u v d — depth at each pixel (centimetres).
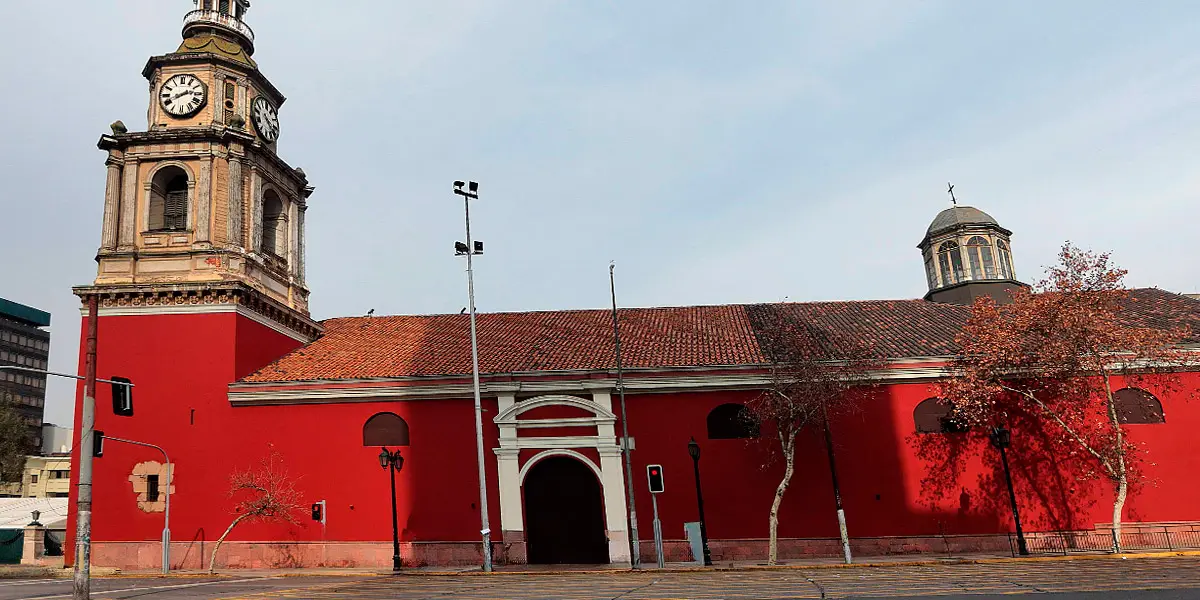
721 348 2973
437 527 2766
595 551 2733
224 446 2841
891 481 2695
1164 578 1670
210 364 2884
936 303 3497
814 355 2598
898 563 2339
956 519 2659
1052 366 2488
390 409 2877
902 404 2756
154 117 3120
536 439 2770
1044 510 2645
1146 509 2598
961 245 3806
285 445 2853
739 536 2683
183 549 2758
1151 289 3450
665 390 2802
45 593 1962
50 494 8406
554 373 2808
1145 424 2656
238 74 3225
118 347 2902
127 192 3031
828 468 2717
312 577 2400
